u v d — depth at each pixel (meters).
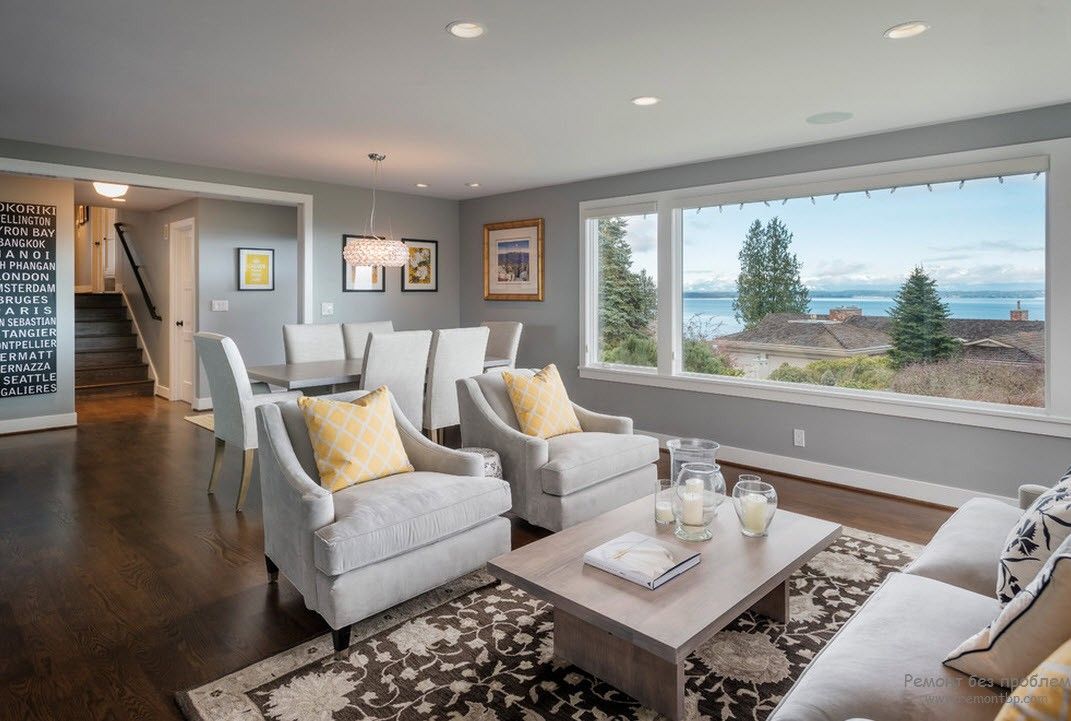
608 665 2.07
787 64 2.91
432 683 2.09
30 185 5.77
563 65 2.94
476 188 6.23
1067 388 3.47
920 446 4.01
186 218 6.94
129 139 4.34
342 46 2.73
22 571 2.93
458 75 3.07
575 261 5.90
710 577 1.99
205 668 2.19
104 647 2.32
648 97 3.38
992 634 1.31
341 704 1.99
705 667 2.16
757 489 2.32
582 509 3.29
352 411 2.74
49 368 5.89
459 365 4.53
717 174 4.88
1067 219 3.44
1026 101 3.42
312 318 5.95
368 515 2.33
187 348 7.25
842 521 3.65
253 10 2.39
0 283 5.63
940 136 3.84
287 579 2.75
